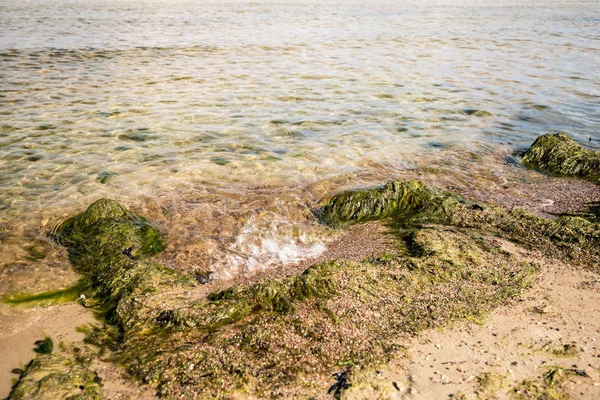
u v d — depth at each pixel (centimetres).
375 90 1970
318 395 536
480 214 990
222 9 5406
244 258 866
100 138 1410
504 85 2084
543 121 1636
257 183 1155
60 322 684
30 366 575
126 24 3850
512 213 984
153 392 543
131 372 575
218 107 1714
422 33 3644
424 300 709
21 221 970
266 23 4138
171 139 1419
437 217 993
